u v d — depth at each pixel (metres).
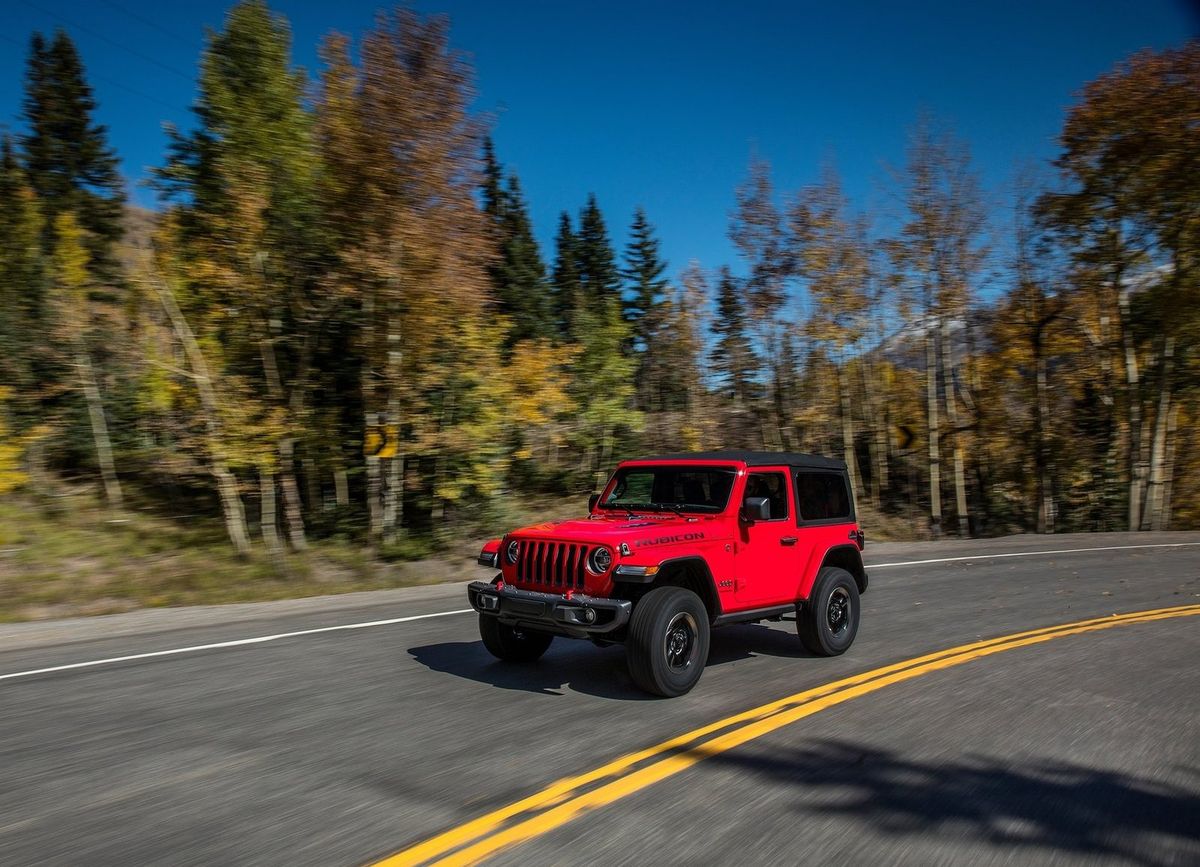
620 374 24.84
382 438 16.78
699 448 25.41
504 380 18.75
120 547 15.93
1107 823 4.19
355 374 18.28
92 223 30.70
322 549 17.22
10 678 7.12
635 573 6.26
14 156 28.73
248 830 4.00
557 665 7.62
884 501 32.19
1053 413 31.53
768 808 4.30
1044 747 5.37
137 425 20.95
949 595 12.32
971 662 7.85
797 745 5.34
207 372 16.08
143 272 15.96
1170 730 5.78
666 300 26.42
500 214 39.81
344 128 15.34
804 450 26.59
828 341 24.47
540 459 24.92
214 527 18.11
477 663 7.71
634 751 5.20
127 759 5.02
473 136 16.16
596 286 45.56
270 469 16.20
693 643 6.60
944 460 30.33
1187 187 24.88
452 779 4.70
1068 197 26.84
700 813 4.23
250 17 16.48
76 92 40.84
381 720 5.86
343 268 16.30
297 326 17.59
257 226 15.66
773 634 9.27
